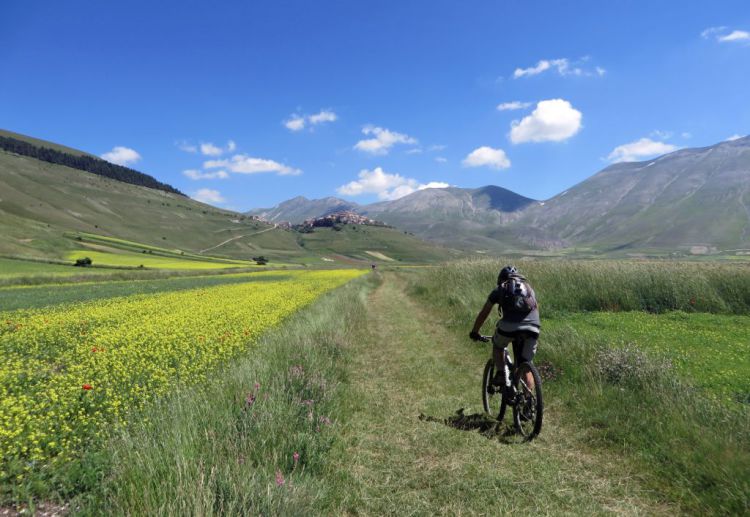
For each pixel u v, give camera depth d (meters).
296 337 9.05
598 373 6.78
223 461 3.88
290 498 3.40
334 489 4.02
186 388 6.08
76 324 12.29
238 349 8.91
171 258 98.62
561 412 6.05
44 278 36.38
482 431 5.54
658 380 6.05
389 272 65.00
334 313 14.18
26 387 6.35
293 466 4.23
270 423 4.64
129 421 4.94
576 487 4.14
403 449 4.98
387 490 4.09
